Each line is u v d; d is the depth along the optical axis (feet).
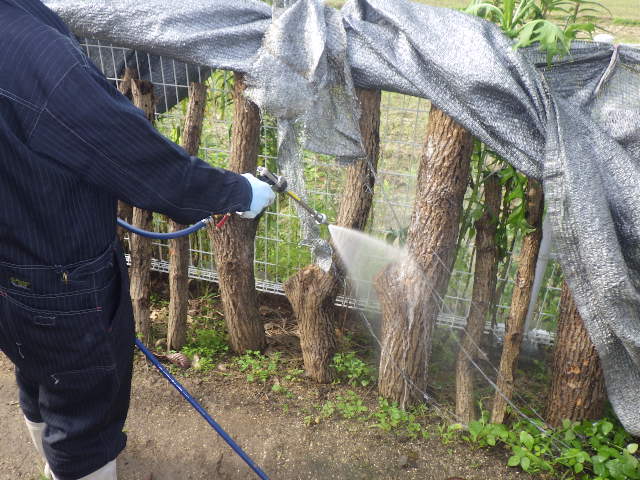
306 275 9.98
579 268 7.91
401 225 11.37
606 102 8.00
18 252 5.67
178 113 13.08
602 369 8.61
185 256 10.82
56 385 6.50
